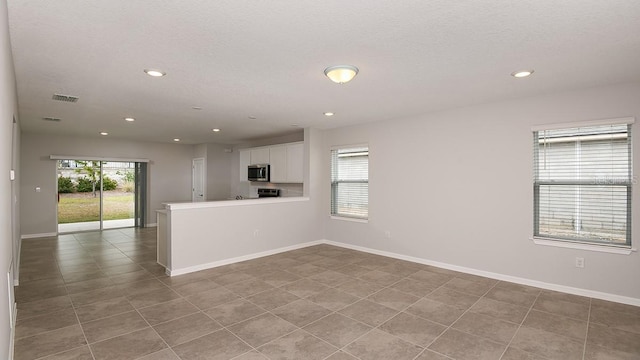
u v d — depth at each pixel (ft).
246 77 10.31
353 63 9.07
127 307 10.79
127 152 26.91
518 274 13.07
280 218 18.71
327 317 10.07
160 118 17.13
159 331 9.13
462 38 7.48
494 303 11.11
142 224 28.09
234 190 30.17
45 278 13.84
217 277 14.03
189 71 9.75
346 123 18.66
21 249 19.36
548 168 12.48
